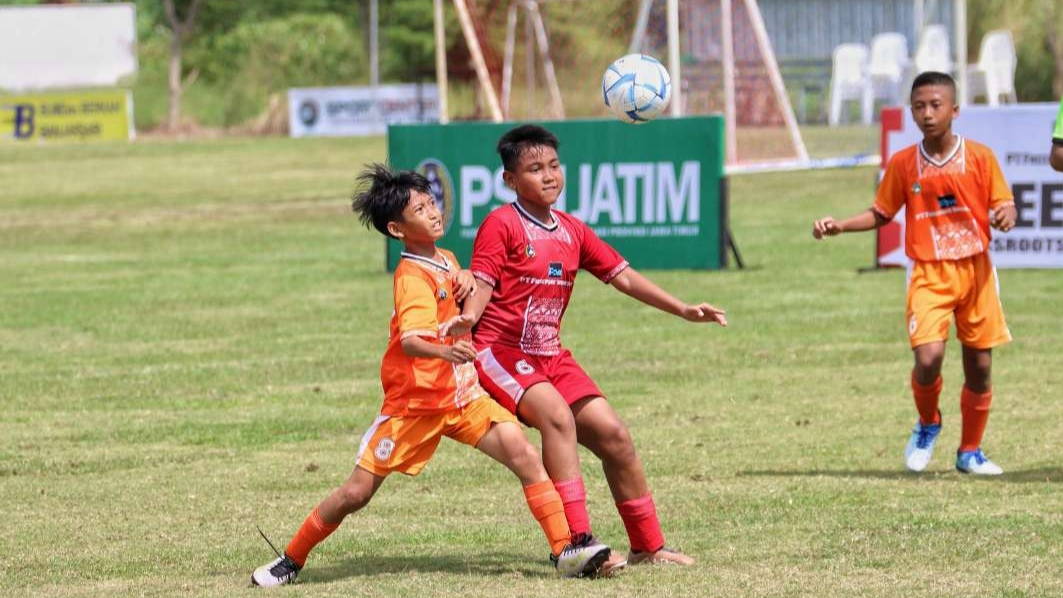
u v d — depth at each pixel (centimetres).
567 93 10556
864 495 2708
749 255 6894
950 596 2016
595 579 2139
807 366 4219
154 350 4719
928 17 10531
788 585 2081
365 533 2525
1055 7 16875
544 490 2134
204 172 13450
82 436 3459
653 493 2772
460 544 2442
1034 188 5759
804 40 10875
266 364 4419
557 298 2219
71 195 11475
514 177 2209
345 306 5619
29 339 4991
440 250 2186
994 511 2555
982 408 2894
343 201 10562
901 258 6200
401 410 2125
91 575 2275
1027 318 4906
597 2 10394
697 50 9644
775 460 3069
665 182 6284
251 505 2773
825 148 10181
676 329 4909
